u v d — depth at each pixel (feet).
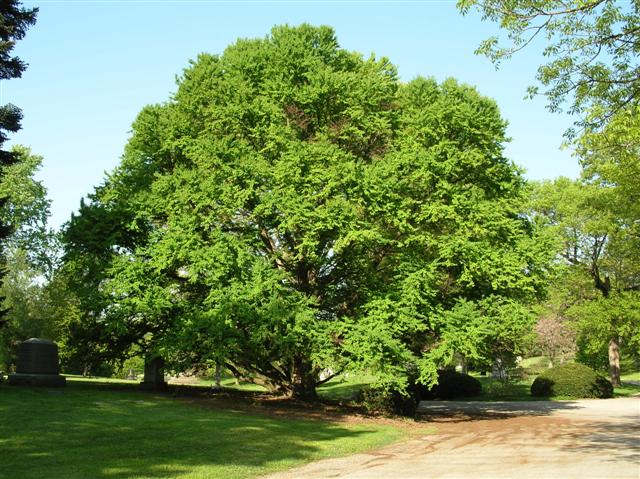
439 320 70.79
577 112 39.06
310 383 81.66
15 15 72.38
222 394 83.10
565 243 143.33
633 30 34.42
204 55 86.58
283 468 39.29
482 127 78.33
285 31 85.25
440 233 79.15
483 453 47.39
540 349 188.24
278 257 75.72
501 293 79.82
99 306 74.38
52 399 60.70
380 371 65.21
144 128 81.82
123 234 78.02
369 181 68.08
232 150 71.00
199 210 71.82
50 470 33.12
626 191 91.81
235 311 65.57
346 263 78.48
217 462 38.68
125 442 42.27
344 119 77.71
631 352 177.37
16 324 147.74
